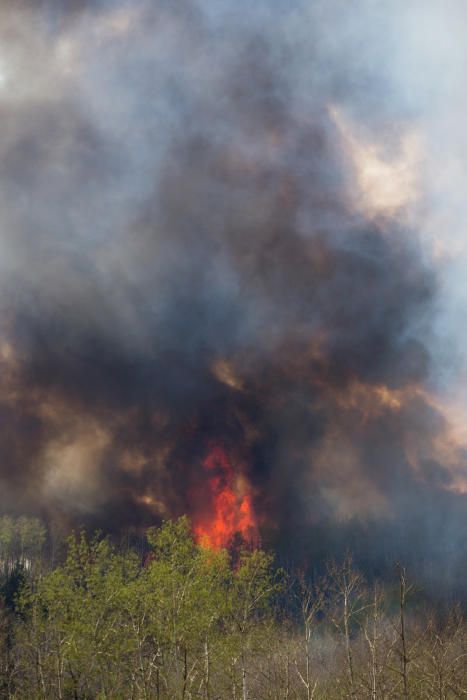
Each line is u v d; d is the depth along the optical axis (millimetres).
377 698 71250
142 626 67562
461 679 75188
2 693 73250
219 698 69062
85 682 67562
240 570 70438
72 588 67875
